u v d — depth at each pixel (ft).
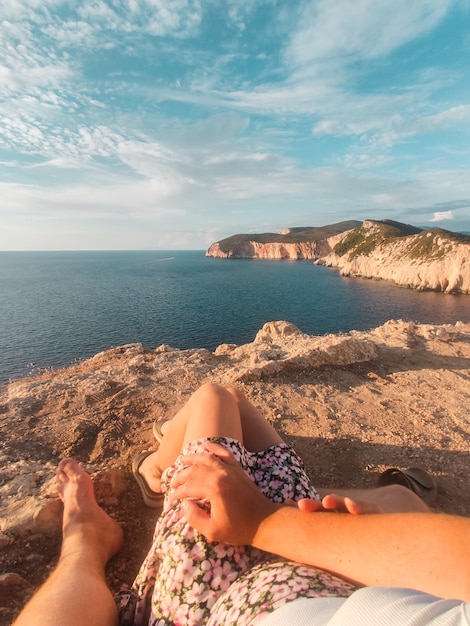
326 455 10.97
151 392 14.79
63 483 8.09
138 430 12.16
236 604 3.97
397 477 8.68
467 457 10.78
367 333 23.66
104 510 8.45
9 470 9.67
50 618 4.18
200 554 4.78
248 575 4.33
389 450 11.13
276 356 17.80
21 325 177.58
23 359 121.90
